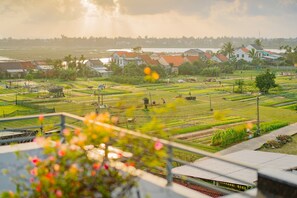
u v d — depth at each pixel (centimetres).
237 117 5503
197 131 4591
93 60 14038
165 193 509
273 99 7431
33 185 397
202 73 12200
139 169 479
